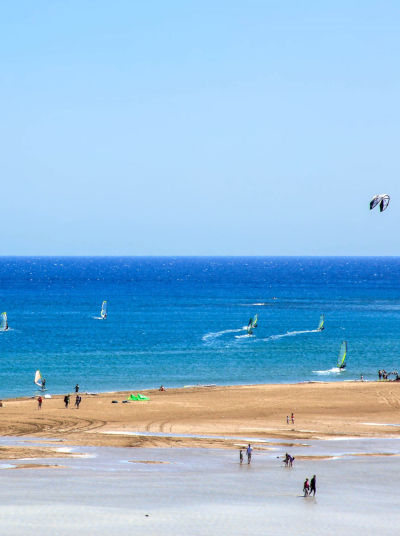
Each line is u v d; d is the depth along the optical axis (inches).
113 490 3191.4
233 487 3304.6
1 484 3248.0
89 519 2726.4
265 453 4114.2
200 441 4448.8
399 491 3282.5
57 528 2605.8
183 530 2620.6
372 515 2881.4
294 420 5319.9
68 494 3093.0
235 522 2738.7
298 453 4121.6
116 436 4579.2
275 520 2778.1
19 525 2630.4
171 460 3880.4
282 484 3383.4
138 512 2842.0
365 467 3764.8
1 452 4003.4
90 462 3782.0
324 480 3472.0
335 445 4377.5
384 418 5497.1
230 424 5108.3
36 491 3132.4
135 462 3804.1
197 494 3159.5
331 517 2837.1
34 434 4658.0
